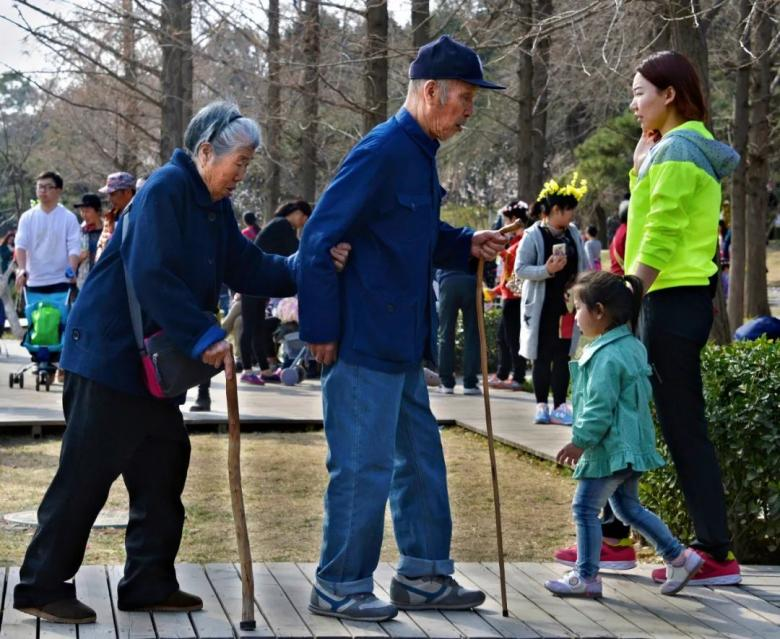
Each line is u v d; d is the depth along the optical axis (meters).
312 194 22.64
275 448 10.86
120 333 5.22
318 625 5.31
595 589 5.91
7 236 26.92
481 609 5.68
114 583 5.86
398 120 5.46
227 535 7.66
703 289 6.18
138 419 5.27
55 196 14.26
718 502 6.17
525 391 15.09
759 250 25.98
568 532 8.00
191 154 5.26
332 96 19.45
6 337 24.03
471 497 9.02
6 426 11.36
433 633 5.24
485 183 38.16
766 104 24.20
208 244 5.31
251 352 16.08
